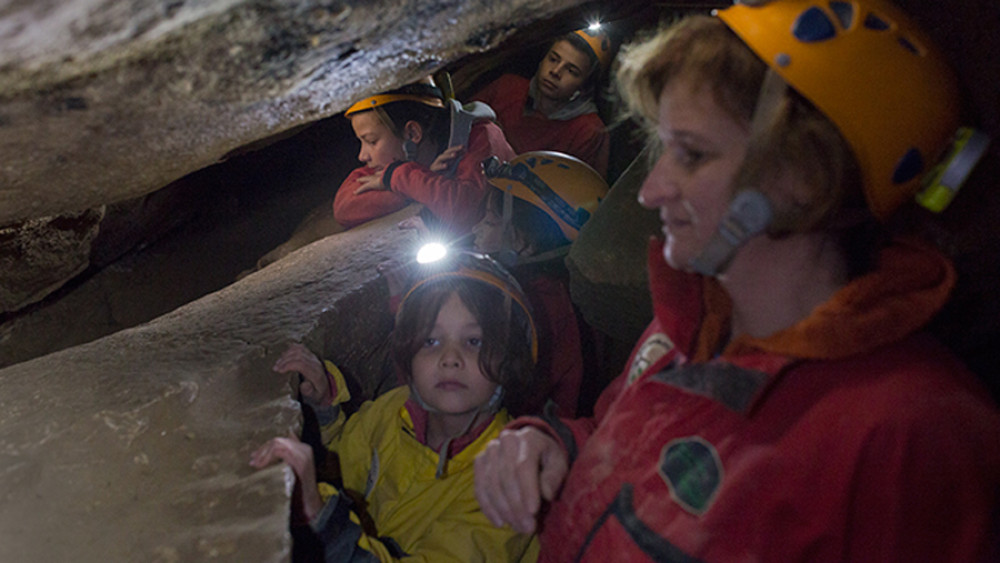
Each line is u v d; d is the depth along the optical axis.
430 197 2.74
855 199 0.69
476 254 1.60
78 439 1.17
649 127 0.85
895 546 0.66
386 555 1.27
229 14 0.93
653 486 0.79
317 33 1.04
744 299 0.76
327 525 1.21
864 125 0.63
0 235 2.80
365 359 2.06
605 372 2.85
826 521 0.68
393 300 2.12
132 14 0.89
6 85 0.88
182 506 1.05
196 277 3.71
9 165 1.08
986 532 0.63
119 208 3.32
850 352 0.69
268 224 3.98
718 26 0.70
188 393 1.33
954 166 0.71
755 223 0.67
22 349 3.20
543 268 2.41
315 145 4.36
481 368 1.48
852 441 0.67
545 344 2.35
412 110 2.84
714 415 0.77
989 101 1.29
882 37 0.65
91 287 3.46
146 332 1.69
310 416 1.57
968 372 0.70
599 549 0.84
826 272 0.74
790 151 0.64
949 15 1.36
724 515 0.73
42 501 1.04
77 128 1.03
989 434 0.64
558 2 1.31
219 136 1.27
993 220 1.19
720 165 0.68
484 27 1.27
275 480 1.09
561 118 4.02
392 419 1.55
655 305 0.87
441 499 1.43
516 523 0.90
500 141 3.04
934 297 0.70
